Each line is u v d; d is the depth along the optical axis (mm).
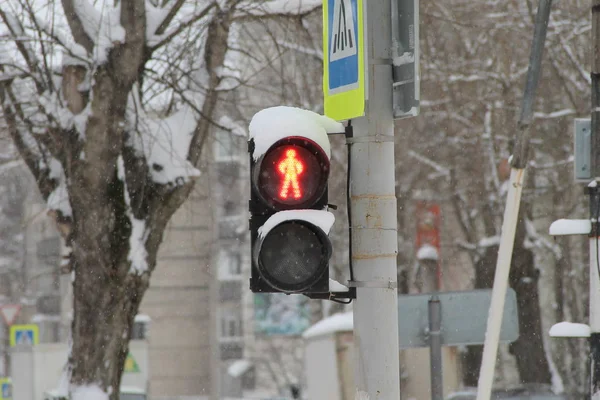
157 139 32219
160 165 32344
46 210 33375
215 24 31984
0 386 78125
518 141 18328
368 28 15180
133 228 32156
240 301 125688
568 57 49062
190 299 107938
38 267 107625
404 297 24781
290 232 14578
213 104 32688
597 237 19297
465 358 53438
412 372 43344
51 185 33469
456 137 53812
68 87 31766
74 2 31969
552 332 19688
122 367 32812
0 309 85000
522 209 52188
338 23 15742
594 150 19500
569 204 55844
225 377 124562
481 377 18016
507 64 50250
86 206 31797
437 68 49594
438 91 52281
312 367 45062
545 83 51188
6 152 38281
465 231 56375
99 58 31109
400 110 15141
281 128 14703
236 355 126625
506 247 18156
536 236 52344
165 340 108188
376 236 15070
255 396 123875
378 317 14992
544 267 61375
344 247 60438
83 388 32125
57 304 111188
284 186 14664
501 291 18047
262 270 14461
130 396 52062
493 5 50188
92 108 31359
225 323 127062
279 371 122250
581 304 63031
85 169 31625
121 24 31344
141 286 32469
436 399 24359
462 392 43406
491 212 53875
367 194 15117
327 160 14734
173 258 105625
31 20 31250
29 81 33031
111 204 31938
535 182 54438
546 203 59156
